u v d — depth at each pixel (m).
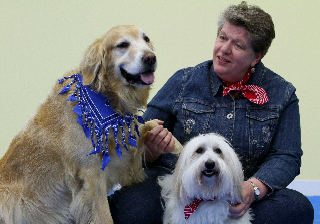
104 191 2.00
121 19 4.27
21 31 4.18
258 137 2.26
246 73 2.36
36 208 2.02
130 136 2.03
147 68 1.94
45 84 4.24
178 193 2.01
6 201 1.97
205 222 1.99
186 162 1.99
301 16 4.32
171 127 2.58
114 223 2.16
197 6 4.28
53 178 2.01
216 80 2.38
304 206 2.11
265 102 2.27
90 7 4.22
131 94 2.04
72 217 2.10
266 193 2.12
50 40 4.22
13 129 4.21
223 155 1.96
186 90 2.44
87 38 4.25
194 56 4.33
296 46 4.35
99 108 1.95
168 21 4.28
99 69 1.96
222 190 1.90
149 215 2.16
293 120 2.29
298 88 4.38
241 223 1.99
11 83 4.19
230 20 2.18
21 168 2.02
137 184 2.29
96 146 1.91
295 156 2.24
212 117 2.33
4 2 4.14
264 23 2.16
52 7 4.20
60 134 1.97
